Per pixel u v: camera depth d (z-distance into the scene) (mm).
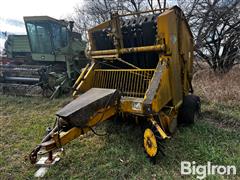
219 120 5324
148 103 3434
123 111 3789
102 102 3496
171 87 4055
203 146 3883
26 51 10719
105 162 3650
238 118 5230
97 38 4812
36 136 4758
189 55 5184
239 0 8742
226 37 9641
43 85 7797
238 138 4301
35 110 6555
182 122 4902
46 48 9352
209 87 7383
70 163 3656
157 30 3920
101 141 4312
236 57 9750
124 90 4414
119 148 4004
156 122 3543
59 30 9469
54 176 3365
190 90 5574
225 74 9102
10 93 8312
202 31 9883
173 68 4070
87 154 3889
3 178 3395
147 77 4164
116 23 4223
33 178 3350
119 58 4309
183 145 3959
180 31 4465
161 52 3912
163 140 3432
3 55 11281
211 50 10219
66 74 8375
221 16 9117
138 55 4410
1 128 5250
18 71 8234
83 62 10047
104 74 4719
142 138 4254
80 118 3195
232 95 6523
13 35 10945
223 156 3629
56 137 3088
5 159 3922
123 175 3279
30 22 9266
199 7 9688
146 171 3342
